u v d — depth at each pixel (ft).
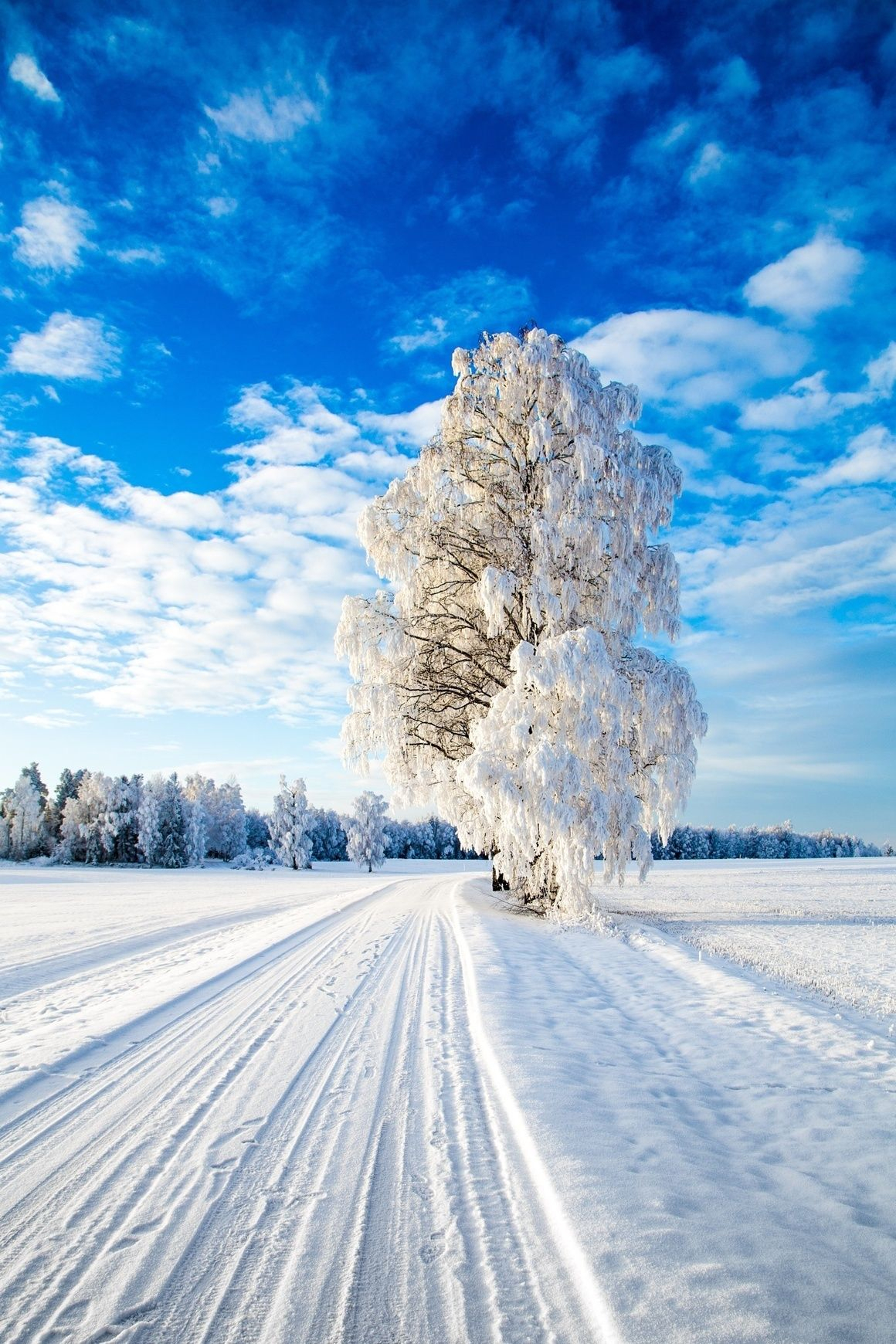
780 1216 10.24
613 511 51.16
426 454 53.98
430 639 55.36
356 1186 11.19
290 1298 8.42
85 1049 18.78
